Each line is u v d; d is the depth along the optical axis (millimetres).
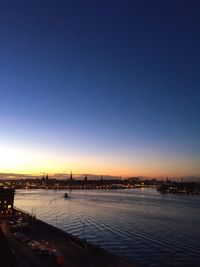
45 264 72875
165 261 111875
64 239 102875
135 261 111062
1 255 33875
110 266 75562
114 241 144000
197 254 122000
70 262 76938
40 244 91875
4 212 145375
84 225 187750
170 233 166250
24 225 116062
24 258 76812
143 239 149000
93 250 88938
